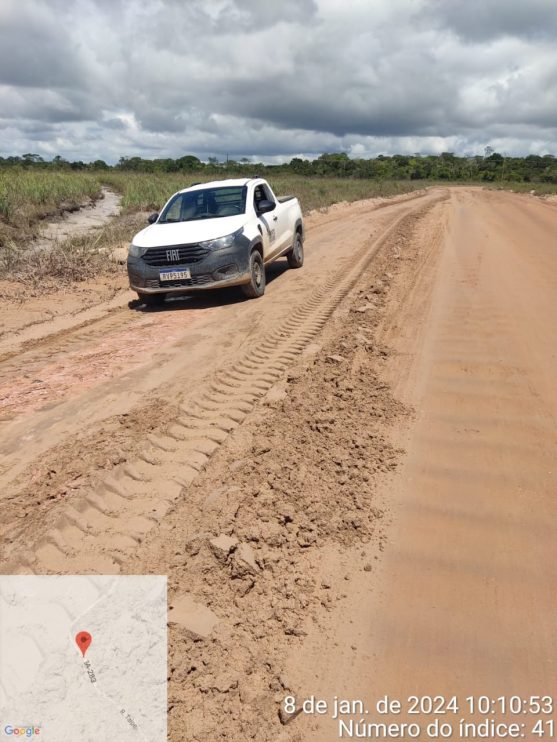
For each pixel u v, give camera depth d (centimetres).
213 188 920
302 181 4197
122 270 1121
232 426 414
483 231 1541
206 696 216
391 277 938
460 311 720
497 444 394
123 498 329
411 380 508
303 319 703
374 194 3541
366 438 405
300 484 347
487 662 231
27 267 1063
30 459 372
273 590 268
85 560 281
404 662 232
